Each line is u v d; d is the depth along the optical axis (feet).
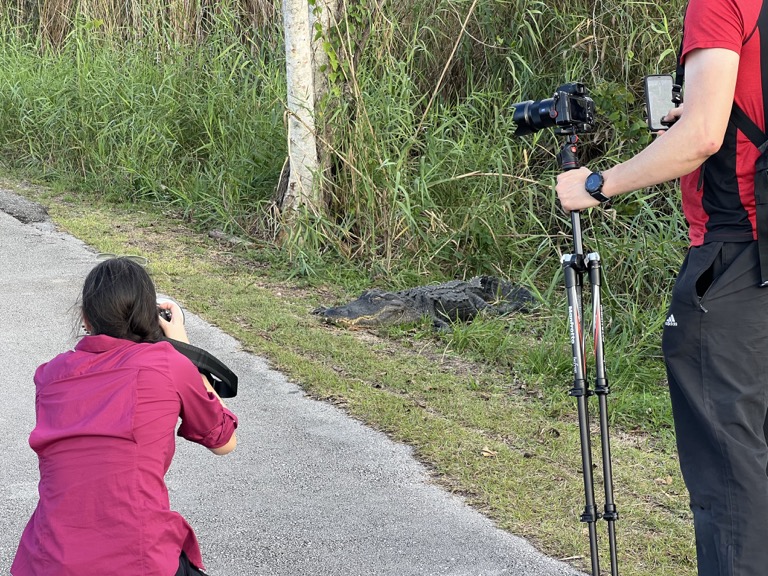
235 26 49.47
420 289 30.25
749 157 10.53
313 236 34.71
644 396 23.03
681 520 16.96
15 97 49.96
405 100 36.70
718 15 10.11
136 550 10.08
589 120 11.80
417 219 34.63
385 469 18.90
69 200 42.68
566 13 38.37
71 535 10.08
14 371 24.06
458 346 27.02
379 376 24.20
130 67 48.26
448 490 18.01
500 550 15.75
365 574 15.07
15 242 36.04
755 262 10.63
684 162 10.26
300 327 27.84
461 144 35.27
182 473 18.90
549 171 36.70
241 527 16.67
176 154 44.60
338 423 21.09
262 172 41.01
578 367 11.43
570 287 11.53
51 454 10.47
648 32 35.45
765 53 10.24
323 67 36.22
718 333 10.76
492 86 39.55
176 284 31.53
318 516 17.04
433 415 21.70
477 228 34.22
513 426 21.08
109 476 10.23
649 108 11.66
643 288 31.09
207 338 26.45
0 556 15.74
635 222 32.09
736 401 10.66
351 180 36.06
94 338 10.96
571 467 19.06
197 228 39.04
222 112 44.50
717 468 10.75
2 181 45.50
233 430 11.72
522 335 28.58
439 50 40.91
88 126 45.98
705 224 11.05
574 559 15.48
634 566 15.24
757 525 10.52
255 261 35.14
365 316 28.50
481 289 31.17
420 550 15.79
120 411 10.43
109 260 11.45
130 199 43.04
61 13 58.13
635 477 18.69
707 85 10.11
